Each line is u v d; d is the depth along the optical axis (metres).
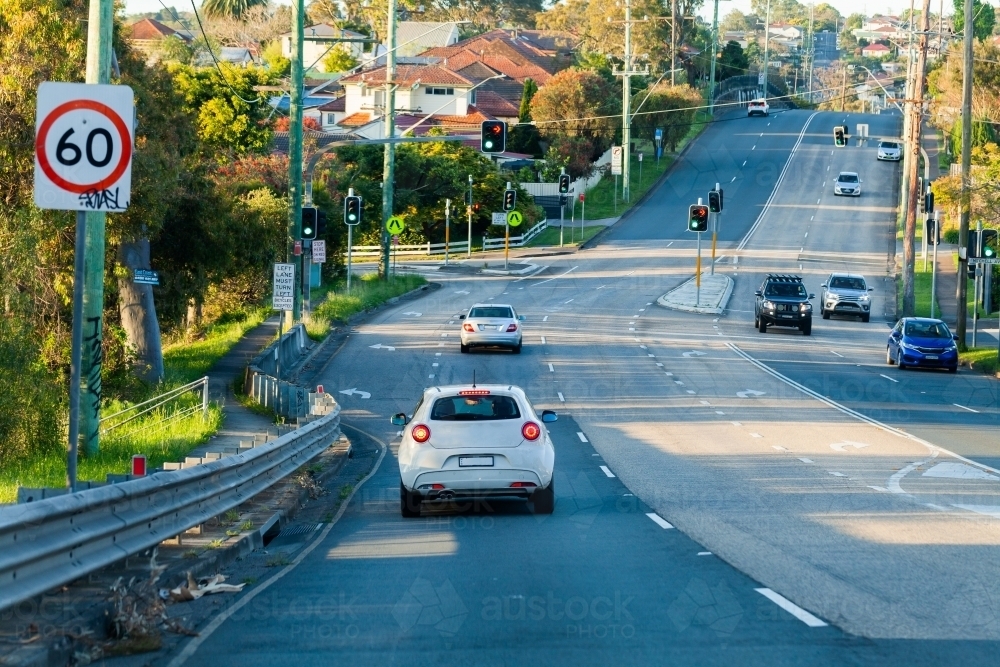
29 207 29.53
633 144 150.88
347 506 20.03
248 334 51.75
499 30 188.25
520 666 9.68
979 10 159.62
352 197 58.81
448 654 10.09
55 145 11.73
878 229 109.00
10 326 24.47
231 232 43.69
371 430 32.41
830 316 68.88
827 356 51.50
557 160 128.88
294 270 43.44
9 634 9.86
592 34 182.38
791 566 13.73
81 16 31.69
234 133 92.94
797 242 103.31
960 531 16.17
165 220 40.84
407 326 58.78
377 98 132.12
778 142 157.12
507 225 91.50
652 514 18.06
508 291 78.00
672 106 148.00
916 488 20.77
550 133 135.50
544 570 13.78
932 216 86.75
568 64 173.25
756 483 21.53
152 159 33.69
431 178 108.12
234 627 11.17
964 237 54.78
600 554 14.78
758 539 15.65
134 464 14.44
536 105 136.38
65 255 33.41
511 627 10.99
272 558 14.91
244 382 38.34
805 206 121.31
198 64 139.50
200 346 48.94
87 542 11.08
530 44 184.12
